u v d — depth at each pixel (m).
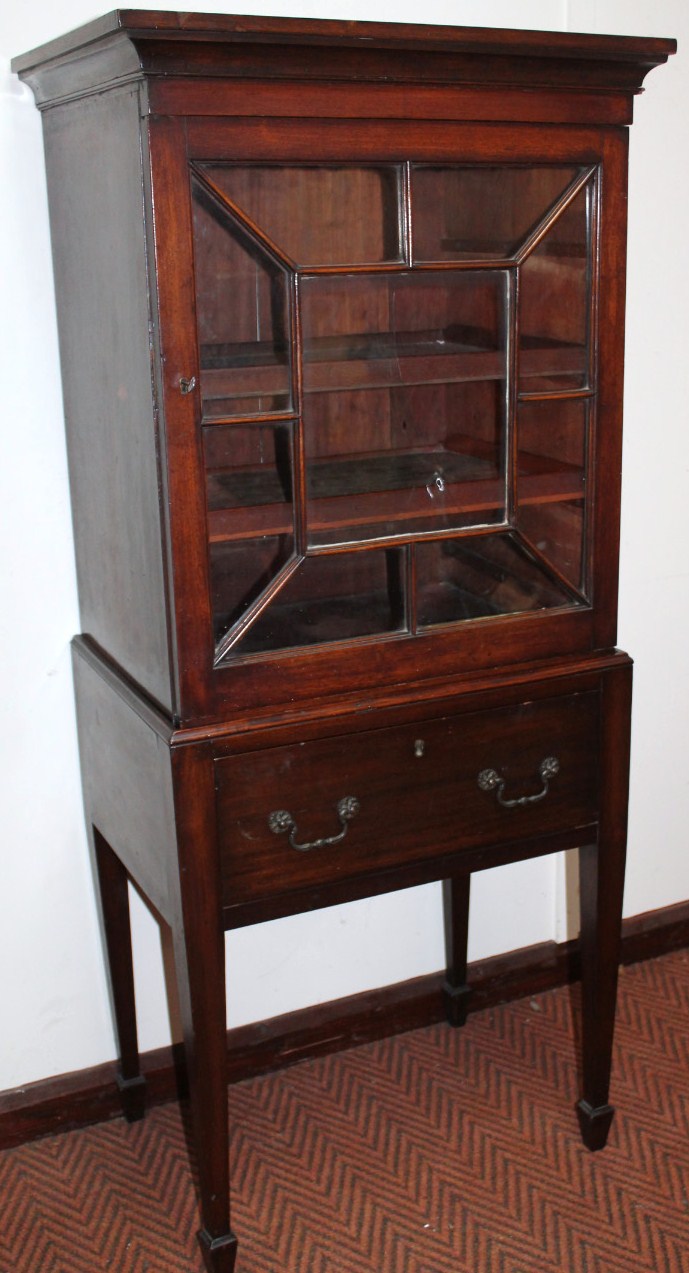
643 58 1.20
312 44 1.05
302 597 1.22
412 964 1.88
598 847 1.44
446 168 1.17
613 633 1.38
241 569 1.18
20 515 1.46
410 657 1.28
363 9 1.51
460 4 1.56
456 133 1.17
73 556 1.50
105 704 1.39
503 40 1.12
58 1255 1.43
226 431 1.14
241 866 1.24
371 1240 1.45
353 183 1.14
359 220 1.15
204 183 1.07
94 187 1.19
